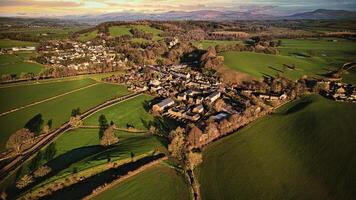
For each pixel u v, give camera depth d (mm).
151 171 113688
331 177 105938
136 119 164500
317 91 197500
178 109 170250
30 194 100750
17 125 156625
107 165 115750
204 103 180625
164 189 103625
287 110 169125
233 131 144875
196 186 104938
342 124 142375
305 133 137250
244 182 106250
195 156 116875
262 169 113375
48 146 136000
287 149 126500
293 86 199625
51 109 178750
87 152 129875
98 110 177250
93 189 102750
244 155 123375
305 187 102062
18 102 188250
